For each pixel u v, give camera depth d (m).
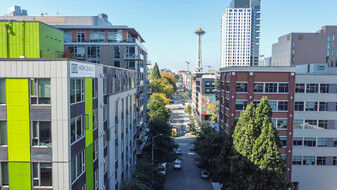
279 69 39.97
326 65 44.81
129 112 36.22
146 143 54.09
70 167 16.05
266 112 28.55
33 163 15.81
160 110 75.50
